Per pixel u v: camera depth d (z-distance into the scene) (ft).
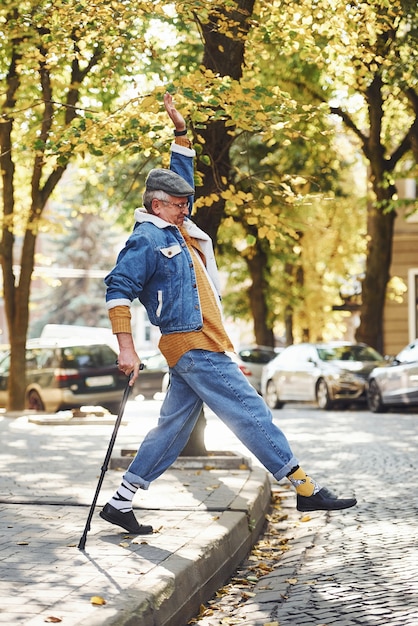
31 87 71.92
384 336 128.06
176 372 22.66
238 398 22.06
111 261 234.79
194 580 20.10
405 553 24.06
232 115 36.04
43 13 41.06
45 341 89.20
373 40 45.24
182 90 35.73
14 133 79.10
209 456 36.88
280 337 216.54
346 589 20.84
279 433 22.07
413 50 57.88
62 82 71.41
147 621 17.01
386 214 94.32
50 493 29.37
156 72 57.06
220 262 124.57
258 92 36.01
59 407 86.63
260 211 39.40
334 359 91.04
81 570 19.36
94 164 60.85
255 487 30.63
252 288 126.41
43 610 16.47
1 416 73.77
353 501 22.20
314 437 56.90
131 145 37.40
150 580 18.51
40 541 22.27
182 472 34.68
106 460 21.99
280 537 28.09
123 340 21.90
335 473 40.60
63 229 81.76
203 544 21.93
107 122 37.42
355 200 126.52
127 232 105.91
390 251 95.50
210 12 36.94
